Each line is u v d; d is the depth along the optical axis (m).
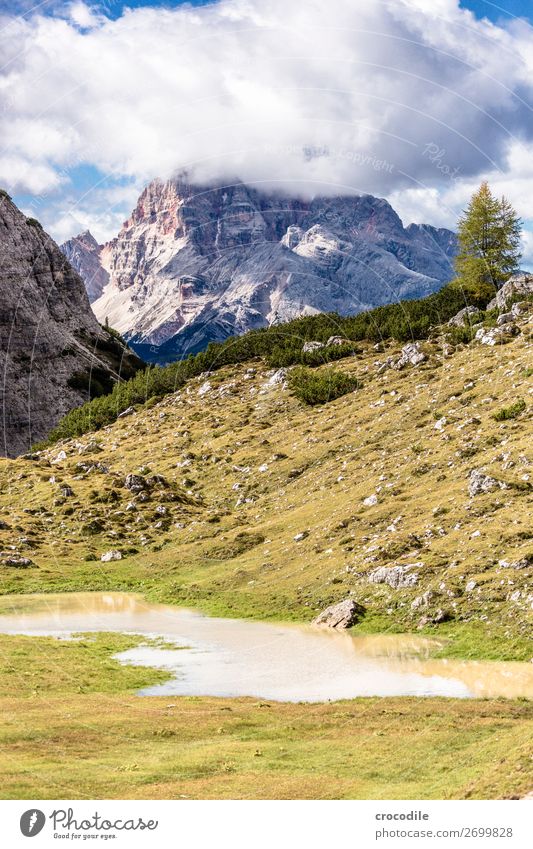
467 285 162.88
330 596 72.38
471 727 37.19
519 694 43.97
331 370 152.50
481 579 64.25
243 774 31.06
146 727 38.12
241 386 163.62
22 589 87.19
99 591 86.94
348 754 33.62
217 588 83.31
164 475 129.75
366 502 92.88
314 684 48.09
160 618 72.19
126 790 28.78
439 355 142.38
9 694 44.91
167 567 94.62
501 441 94.00
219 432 142.75
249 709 42.06
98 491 122.00
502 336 133.88
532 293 151.75
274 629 65.62
